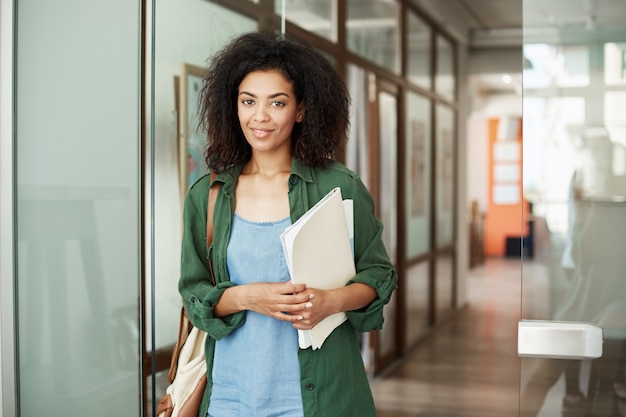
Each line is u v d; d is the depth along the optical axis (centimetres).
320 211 163
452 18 805
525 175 219
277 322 170
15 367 290
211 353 183
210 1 292
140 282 269
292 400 170
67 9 279
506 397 482
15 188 289
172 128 278
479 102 1367
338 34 472
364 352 537
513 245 1518
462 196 874
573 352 215
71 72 279
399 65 628
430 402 471
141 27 266
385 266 180
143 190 269
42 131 285
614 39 212
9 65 286
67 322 284
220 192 179
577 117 215
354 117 516
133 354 274
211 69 181
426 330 704
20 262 290
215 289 170
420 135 696
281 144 177
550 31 217
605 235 214
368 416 181
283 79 168
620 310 213
